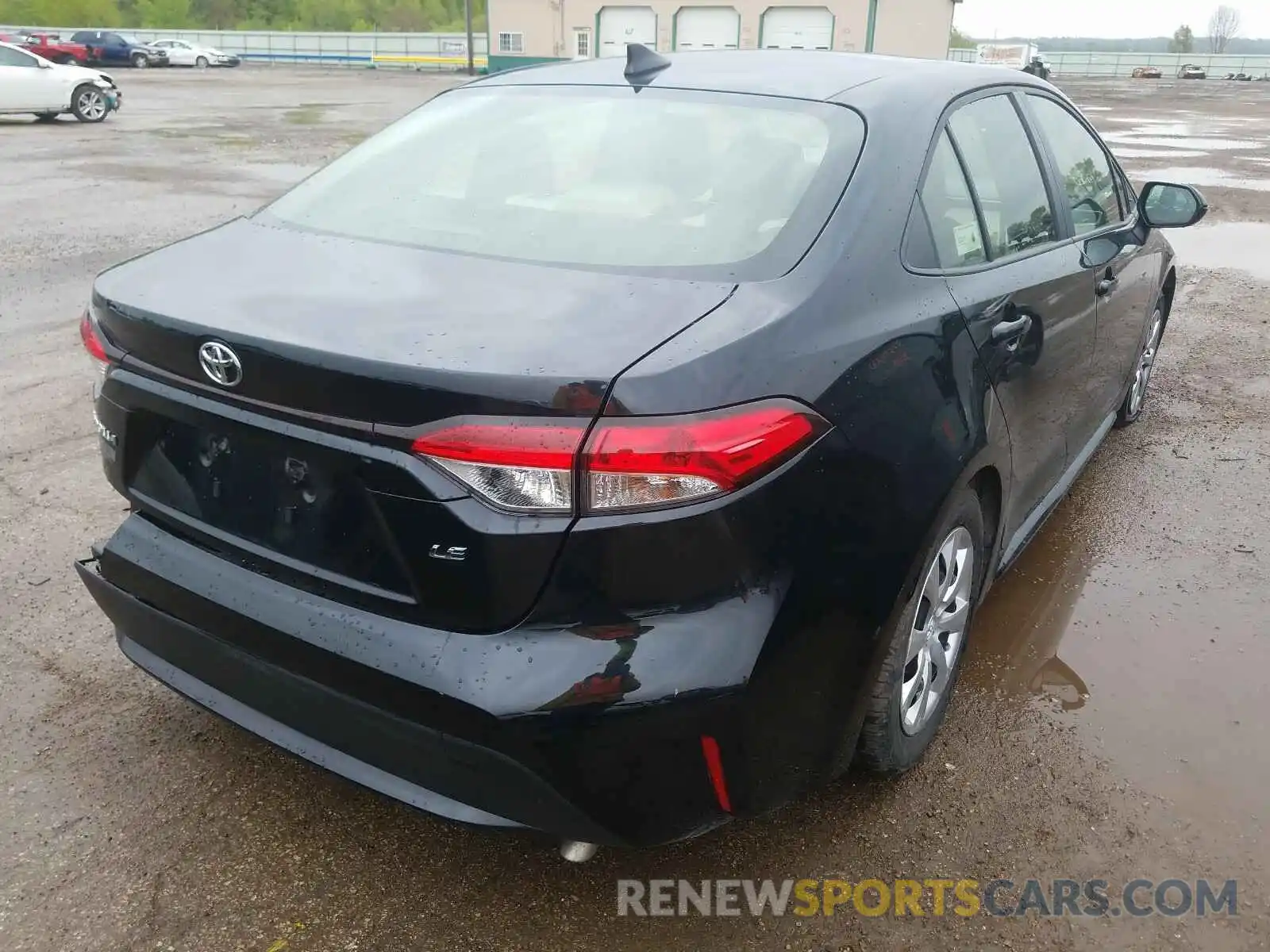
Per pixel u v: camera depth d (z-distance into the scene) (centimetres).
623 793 185
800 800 257
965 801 258
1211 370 602
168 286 218
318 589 201
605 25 4209
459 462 175
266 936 215
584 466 172
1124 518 414
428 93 3133
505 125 283
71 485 417
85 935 213
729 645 183
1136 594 359
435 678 182
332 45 5338
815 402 192
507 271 217
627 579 178
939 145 262
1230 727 289
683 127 261
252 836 241
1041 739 282
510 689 178
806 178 236
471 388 172
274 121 2091
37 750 267
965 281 253
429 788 194
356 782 201
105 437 233
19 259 812
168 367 207
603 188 247
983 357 247
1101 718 292
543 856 238
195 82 3622
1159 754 277
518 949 213
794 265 212
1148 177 1433
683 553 178
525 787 183
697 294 202
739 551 182
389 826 246
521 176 259
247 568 211
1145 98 3647
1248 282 829
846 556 199
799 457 188
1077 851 243
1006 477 274
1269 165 1598
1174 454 478
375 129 1967
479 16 9731
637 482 173
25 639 315
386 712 190
